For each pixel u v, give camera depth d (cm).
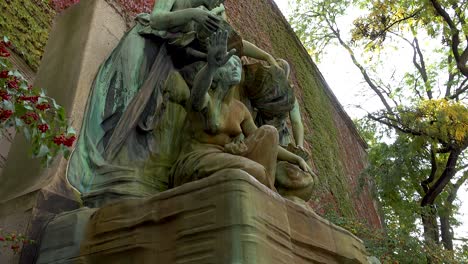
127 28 587
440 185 1619
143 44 505
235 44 511
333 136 1739
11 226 394
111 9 577
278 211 337
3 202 420
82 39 526
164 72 504
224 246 298
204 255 302
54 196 408
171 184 416
